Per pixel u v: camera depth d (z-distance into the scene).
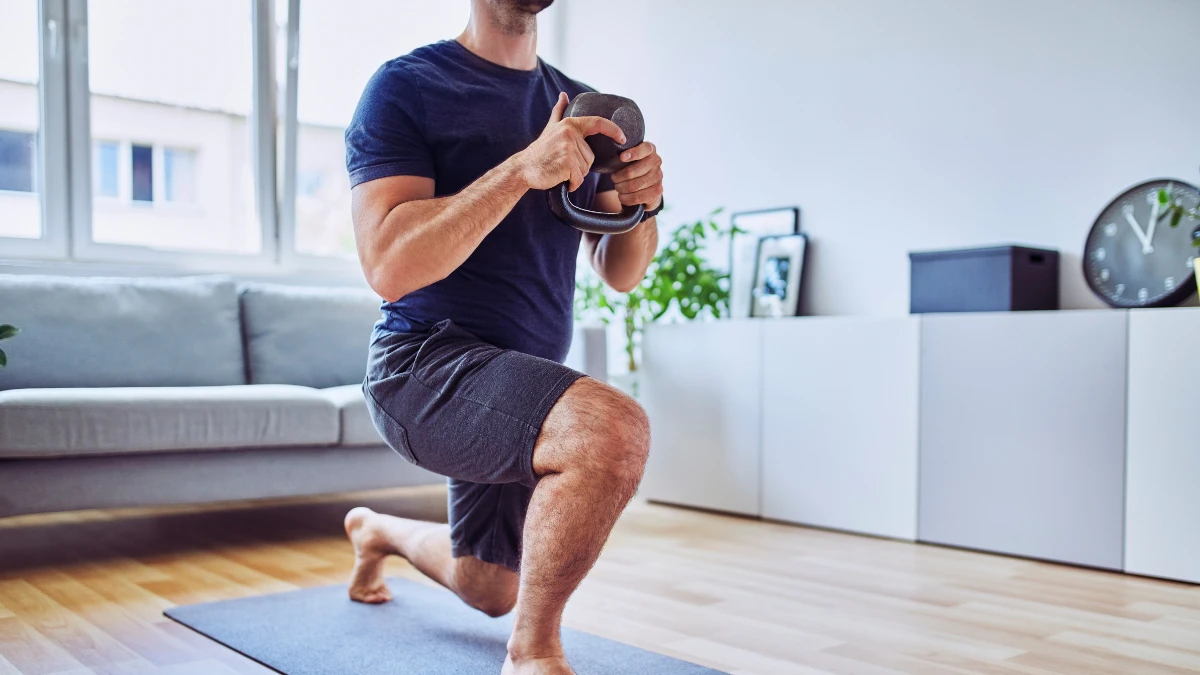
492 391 1.41
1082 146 3.16
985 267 3.10
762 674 1.79
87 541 3.03
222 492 2.88
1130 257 3.02
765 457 3.58
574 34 5.07
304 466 3.01
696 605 2.31
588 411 1.32
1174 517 2.65
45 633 2.01
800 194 3.98
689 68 4.45
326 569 2.67
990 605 2.35
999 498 2.99
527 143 1.65
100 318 3.27
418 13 4.61
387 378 1.57
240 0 4.08
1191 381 2.62
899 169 3.65
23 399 2.55
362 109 1.56
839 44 3.85
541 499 1.32
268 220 4.15
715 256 4.31
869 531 3.29
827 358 3.41
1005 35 3.36
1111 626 2.17
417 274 1.38
